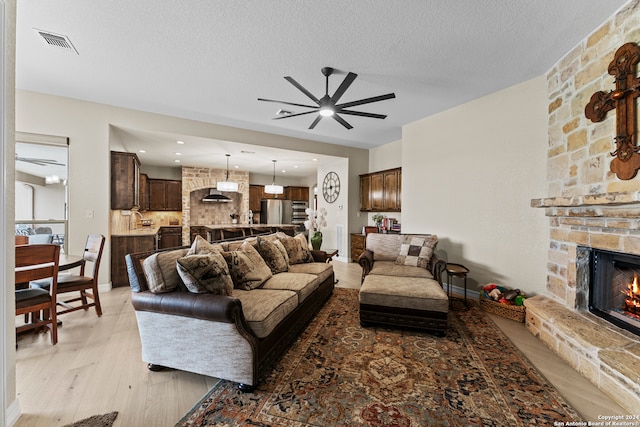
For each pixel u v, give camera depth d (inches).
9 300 56.5
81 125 145.3
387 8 79.8
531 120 120.4
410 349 88.0
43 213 138.6
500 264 132.0
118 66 113.4
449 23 86.2
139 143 196.2
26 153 134.9
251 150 219.3
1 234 53.2
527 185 122.0
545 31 89.9
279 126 192.5
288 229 266.7
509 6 78.7
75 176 143.9
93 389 67.5
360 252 240.5
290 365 78.4
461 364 79.1
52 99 139.2
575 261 95.4
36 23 86.7
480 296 126.9
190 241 286.7
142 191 262.7
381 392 66.4
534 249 119.3
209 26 88.5
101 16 83.9
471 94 138.1
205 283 74.0
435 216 164.4
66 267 100.2
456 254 152.8
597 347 69.9
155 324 73.6
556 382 70.9
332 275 144.1
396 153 233.9
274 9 80.7
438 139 163.2
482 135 140.0
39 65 112.5
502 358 82.6
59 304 107.4
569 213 92.1
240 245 113.4
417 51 101.3
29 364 78.2
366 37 93.4
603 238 83.4
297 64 110.9
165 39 95.3
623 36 78.1
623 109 76.5
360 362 80.0
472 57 105.3
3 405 53.2
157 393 66.4
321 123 185.2
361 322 105.6
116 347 88.6
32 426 55.4
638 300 78.7
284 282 104.0
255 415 58.7
